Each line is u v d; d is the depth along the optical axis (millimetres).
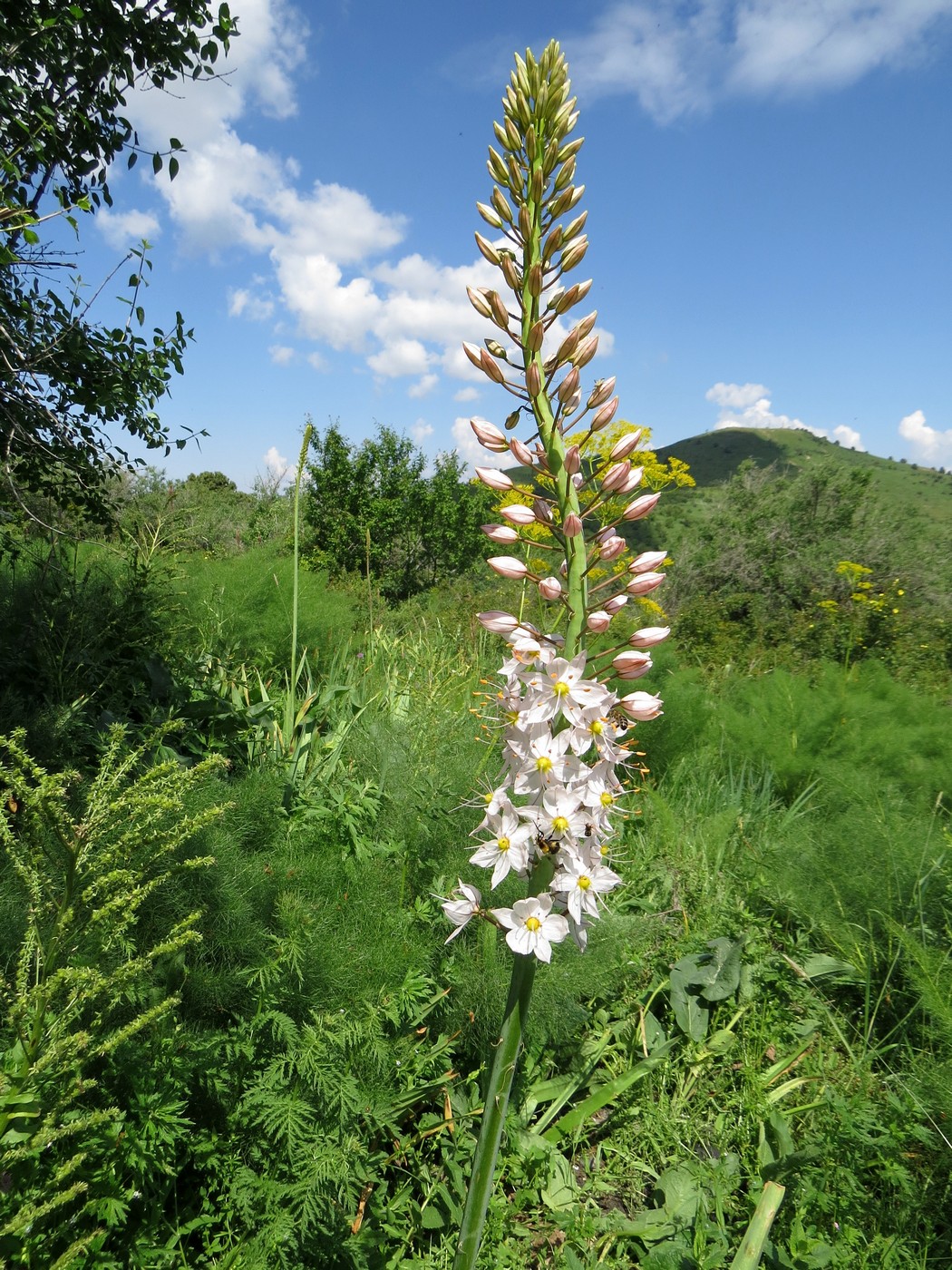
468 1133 2750
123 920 1745
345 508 17422
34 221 4004
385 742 4211
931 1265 2410
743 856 4523
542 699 1862
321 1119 2373
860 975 3535
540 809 1884
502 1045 1853
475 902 1888
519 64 2043
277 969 2523
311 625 6895
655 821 4727
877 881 3885
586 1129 2963
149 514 7312
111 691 4434
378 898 3123
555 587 1930
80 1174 1802
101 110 5047
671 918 3934
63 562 6031
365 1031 2521
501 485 2002
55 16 4422
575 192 2025
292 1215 2150
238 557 7934
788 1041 3320
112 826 1771
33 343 4883
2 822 1669
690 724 6004
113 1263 1717
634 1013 3404
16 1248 1541
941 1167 2637
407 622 9812
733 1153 2814
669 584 13078
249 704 5090
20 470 5512
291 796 3588
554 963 3100
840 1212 2500
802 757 5789
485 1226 2420
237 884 2736
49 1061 1536
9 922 2330
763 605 11961
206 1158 2232
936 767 5680
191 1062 2172
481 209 2088
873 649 10391
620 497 2162
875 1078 3059
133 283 5129
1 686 4320
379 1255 2299
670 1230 2516
